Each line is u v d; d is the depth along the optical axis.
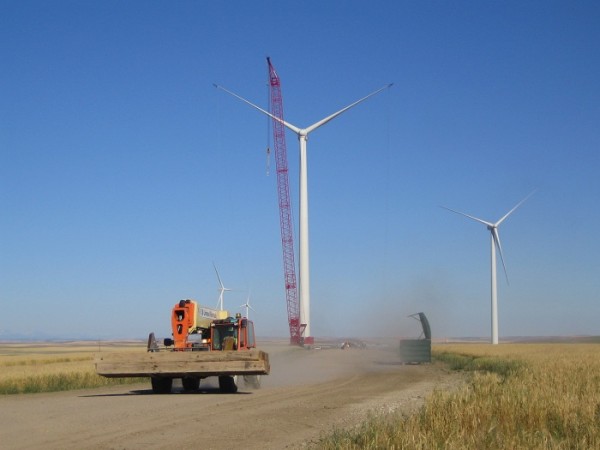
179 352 29.11
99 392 33.66
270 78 105.62
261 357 28.72
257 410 23.27
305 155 90.06
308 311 90.38
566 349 90.19
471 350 91.69
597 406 18.75
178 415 21.77
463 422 16.14
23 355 102.19
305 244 90.06
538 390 22.00
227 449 15.48
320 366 59.94
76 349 158.00
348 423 19.81
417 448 13.26
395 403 25.86
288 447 15.72
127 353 29.58
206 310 32.81
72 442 16.31
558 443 14.24
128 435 17.47
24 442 16.31
